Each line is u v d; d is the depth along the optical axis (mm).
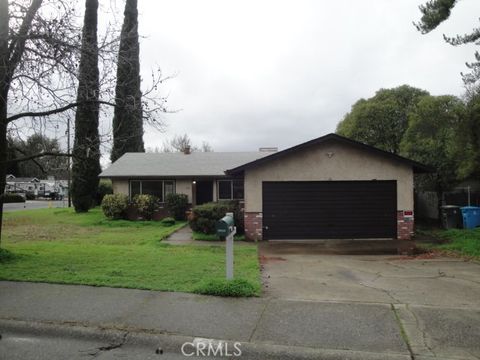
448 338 5047
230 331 5312
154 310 6078
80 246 12766
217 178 25500
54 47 8914
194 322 5617
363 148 15867
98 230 19516
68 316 5828
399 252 12672
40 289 7121
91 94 9859
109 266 9039
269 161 15984
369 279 8391
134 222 22703
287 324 5523
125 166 26422
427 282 8078
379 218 15867
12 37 8648
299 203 15977
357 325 5473
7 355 4828
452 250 12461
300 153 15992
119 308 6164
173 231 18734
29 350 4980
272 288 7457
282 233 15930
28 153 10938
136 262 9578
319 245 14398
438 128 22328
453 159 20422
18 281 7629
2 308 6152
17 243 14180
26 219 24578
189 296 6738
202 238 15891
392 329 5332
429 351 4715
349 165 15922
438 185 22625
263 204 15992
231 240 7254
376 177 15875
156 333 5254
